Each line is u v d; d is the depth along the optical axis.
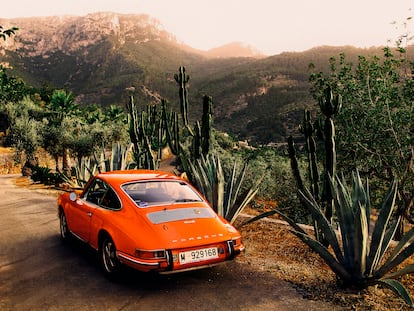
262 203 14.66
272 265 6.05
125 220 5.18
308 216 13.13
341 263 5.14
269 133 184.50
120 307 4.56
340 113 11.70
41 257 6.57
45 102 108.12
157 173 6.49
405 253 4.69
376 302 4.71
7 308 4.55
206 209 5.63
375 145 11.71
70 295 4.91
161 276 5.54
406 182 11.32
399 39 11.54
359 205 4.78
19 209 11.84
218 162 7.91
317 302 4.71
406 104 11.12
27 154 39.41
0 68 33.19
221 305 4.61
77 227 6.52
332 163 6.24
